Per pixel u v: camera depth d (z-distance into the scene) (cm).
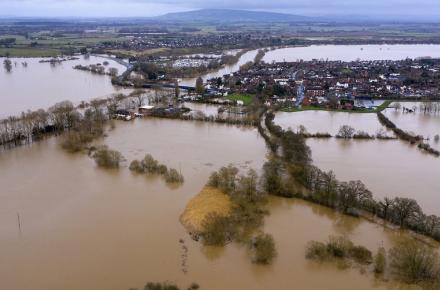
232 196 17112
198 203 16650
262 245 13638
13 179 19525
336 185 17100
